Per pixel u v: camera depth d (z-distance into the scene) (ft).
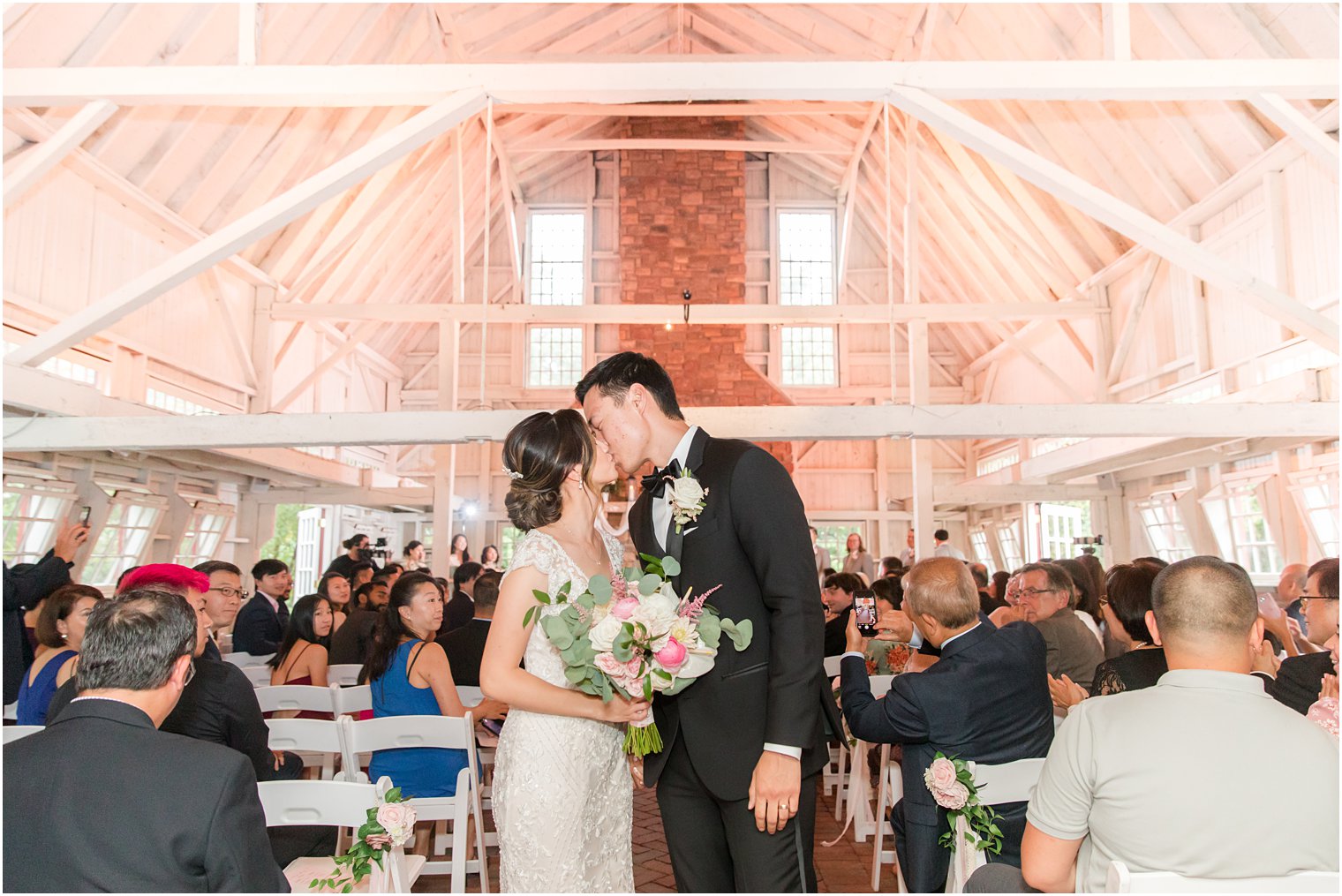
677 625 4.76
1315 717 6.30
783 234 48.52
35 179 13.94
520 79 13.85
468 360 46.73
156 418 16.72
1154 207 28.04
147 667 4.73
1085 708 4.81
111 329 22.74
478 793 9.61
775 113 34.27
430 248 39.99
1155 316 29.94
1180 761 4.34
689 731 5.12
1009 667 7.30
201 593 8.91
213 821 4.32
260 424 17.06
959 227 37.60
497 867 11.42
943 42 29.50
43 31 17.13
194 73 13.96
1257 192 23.84
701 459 5.45
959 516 49.24
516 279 45.29
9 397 14.87
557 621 5.04
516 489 5.62
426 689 10.36
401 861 6.80
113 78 13.94
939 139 33.37
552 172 47.57
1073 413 16.96
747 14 34.01
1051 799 4.78
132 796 4.28
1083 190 14.89
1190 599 4.62
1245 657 4.61
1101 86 13.62
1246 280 14.93
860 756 12.36
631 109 33.55
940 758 6.81
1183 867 4.26
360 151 14.29
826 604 16.43
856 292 47.96
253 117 23.70
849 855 11.85
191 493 28.07
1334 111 20.04
